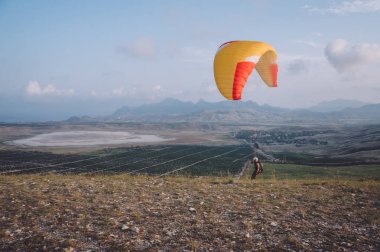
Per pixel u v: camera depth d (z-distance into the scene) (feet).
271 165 407.23
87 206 44.96
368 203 50.11
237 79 64.90
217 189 58.59
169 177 76.54
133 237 34.22
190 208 44.75
